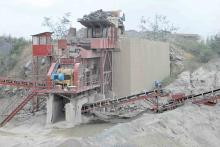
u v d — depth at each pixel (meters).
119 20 67.62
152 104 58.62
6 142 40.38
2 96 67.50
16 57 78.56
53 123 52.22
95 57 58.44
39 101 61.41
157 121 43.34
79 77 52.50
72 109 51.94
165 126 43.00
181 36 109.88
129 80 61.53
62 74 51.94
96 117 54.81
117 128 39.34
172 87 68.00
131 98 53.94
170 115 46.78
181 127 44.34
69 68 53.38
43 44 54.25
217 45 94.62
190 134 43.91
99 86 58.91
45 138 43.34
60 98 55.50
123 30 69.31
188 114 49.06
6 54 80.94
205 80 69.88
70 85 52.00
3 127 52.50
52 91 51.75
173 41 96.62
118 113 55.69
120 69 62.06
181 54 83.31
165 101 59.09
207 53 85.19
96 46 57.03
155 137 39.25
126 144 35.66
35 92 52.66
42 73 61.16
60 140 37.62
